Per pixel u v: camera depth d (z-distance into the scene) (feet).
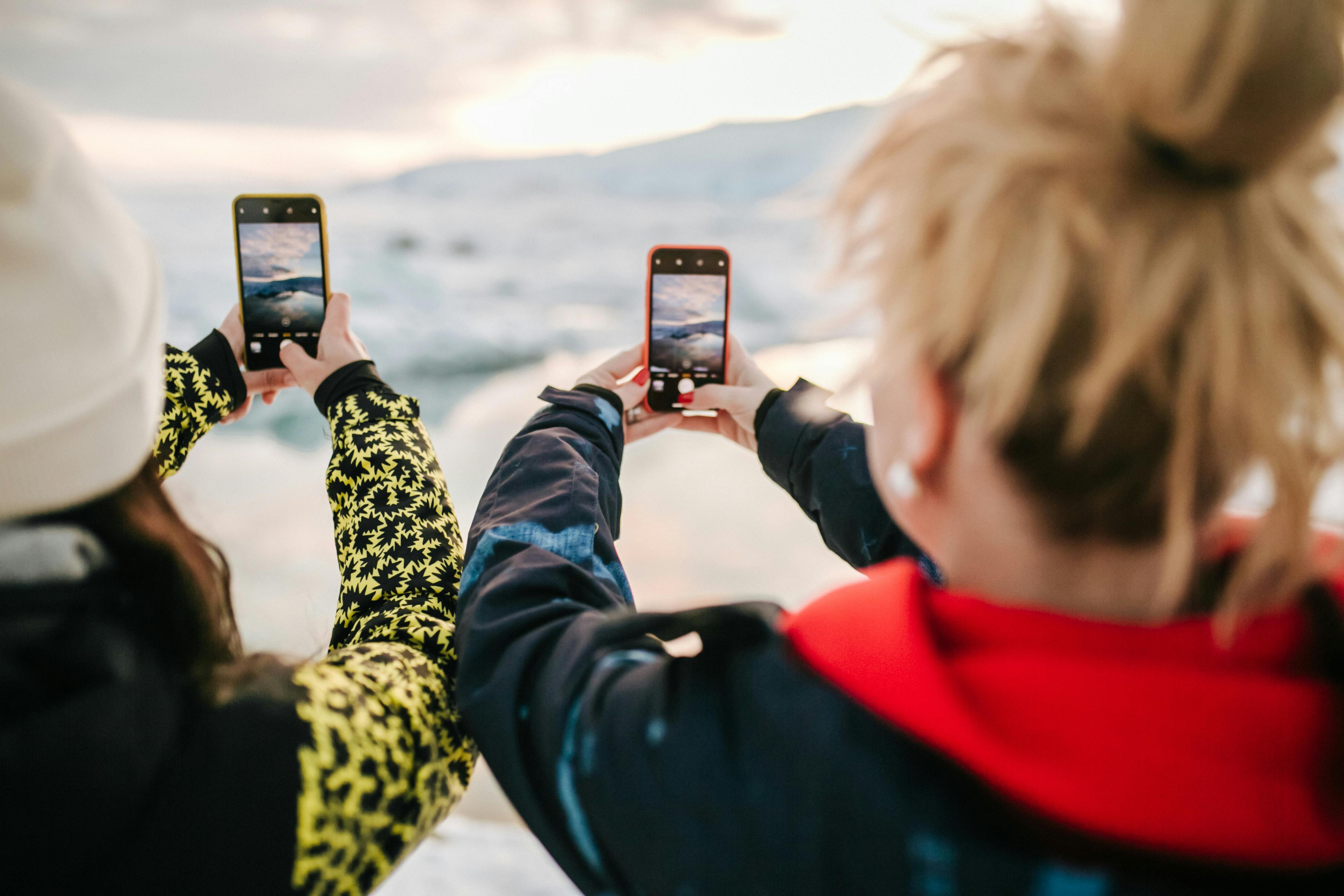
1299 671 1.02
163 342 1.26
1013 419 0.94
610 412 2.41
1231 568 1.09
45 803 1.11
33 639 1.09
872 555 2.25
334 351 2.69
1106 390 0.87
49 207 1.06
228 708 1.33
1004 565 1.08
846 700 1.07
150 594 1.25
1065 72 0.95
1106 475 0.94
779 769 1.10
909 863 1.00
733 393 2.79
